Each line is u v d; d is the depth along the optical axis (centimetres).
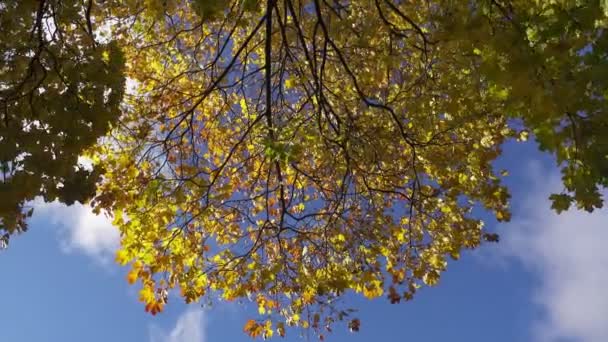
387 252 902
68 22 545
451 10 462
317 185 920
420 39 700
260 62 905
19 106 488
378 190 827
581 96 408
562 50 410
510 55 416
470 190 848
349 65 823
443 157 835
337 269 860
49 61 506
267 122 755
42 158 464
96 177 479
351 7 777
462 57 547
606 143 419
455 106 671
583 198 434
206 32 941
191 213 881
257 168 952
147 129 859
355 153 825
